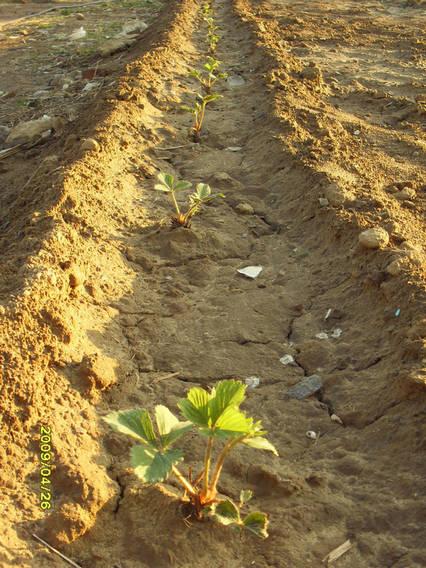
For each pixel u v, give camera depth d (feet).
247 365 3.45
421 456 2.78
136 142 5.60
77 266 3.74
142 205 4.81
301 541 2.56
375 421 3.02
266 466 2.83
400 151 5.55
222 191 5.09
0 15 13.56
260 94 6.78
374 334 3.48
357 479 2.80
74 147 5.33
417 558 2.46
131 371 3.35
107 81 7.68
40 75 8.80
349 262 4.00
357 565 2.49
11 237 4.23
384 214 4.33
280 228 4.65
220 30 10.27
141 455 2.34
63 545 2.48
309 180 4.85
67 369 3.15
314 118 6.00
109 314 3.70
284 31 9.83
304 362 3.46
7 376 2.88
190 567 2.45
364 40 9.35
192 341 3.60
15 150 6.37
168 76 7.34
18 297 3.22
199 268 4.18
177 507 2.58
